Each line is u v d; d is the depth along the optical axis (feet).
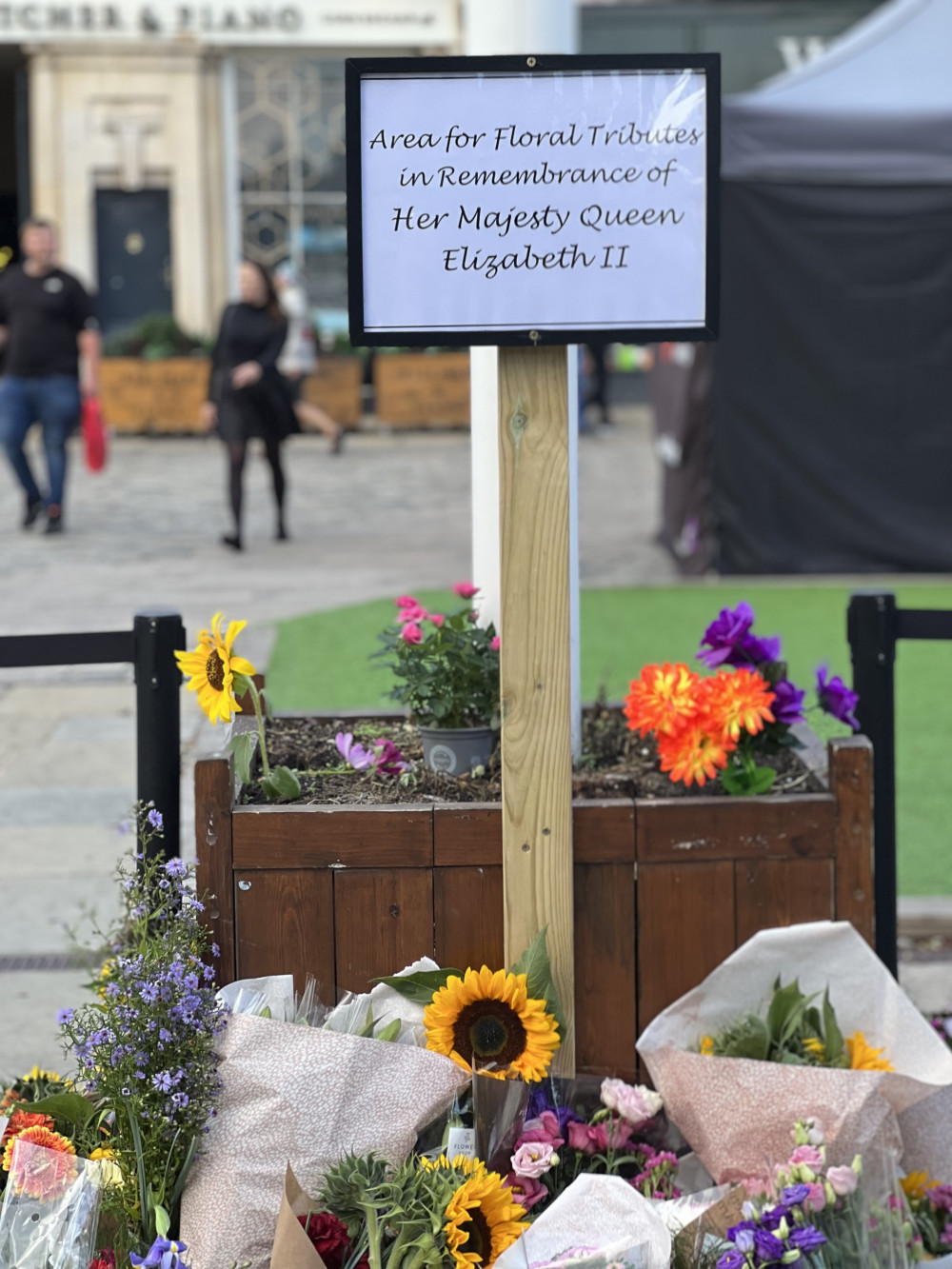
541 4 10.14
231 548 33.45
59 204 62.23
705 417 28.91
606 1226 7.03
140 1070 7.38
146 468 48.65
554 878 8.09
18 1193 7.22
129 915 8.32
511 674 7.99
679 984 8.35
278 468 34.09
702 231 7.87
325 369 57.00
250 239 63.98
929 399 28.63
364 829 8.17
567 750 8.02
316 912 8.23
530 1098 7.98
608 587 29.01
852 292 28.22
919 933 13.58
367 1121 7.49
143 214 62.85
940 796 17.08
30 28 60.54
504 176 7.84
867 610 9.70
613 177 7.85
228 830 8.16
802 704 9.21
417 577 29.94
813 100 29.96
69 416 35.09
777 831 8.26
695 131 7.83
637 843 8.23
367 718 10.46
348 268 7.86
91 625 25.43
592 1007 8.35
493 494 10.09
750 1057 7.97
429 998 8.02
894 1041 8.20
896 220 27.86
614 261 7.88
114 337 58.23
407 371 57.16
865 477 28.96
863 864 8.29
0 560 32.04
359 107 7.78
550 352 7.94
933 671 22.77
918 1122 8.14
